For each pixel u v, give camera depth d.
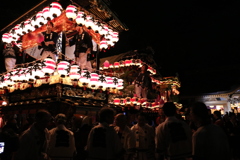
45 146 3.44
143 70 11.66
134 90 11.49
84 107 7.41
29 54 8.95
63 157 3.88
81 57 7.98
